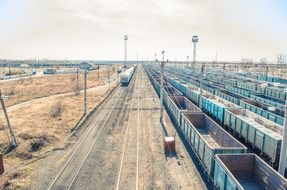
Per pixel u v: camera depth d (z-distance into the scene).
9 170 18.61
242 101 34.47
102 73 121.25
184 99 39.56
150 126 30.16
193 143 21.12
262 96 44.69
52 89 65.38
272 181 14.03
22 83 77.94
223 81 69.19
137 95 55.00
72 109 39.62
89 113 36.84
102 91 61.16
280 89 42.31
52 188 16.12
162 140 25.11
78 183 16.77
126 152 22.05
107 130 28.73
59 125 30.20
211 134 25.48
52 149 22.77
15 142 23.16
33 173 18.14
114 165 19.45
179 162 19.97
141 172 18.30
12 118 34.00
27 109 40.41
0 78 87.94
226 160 15.81
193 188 16.17
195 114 28.12
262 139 20.11
